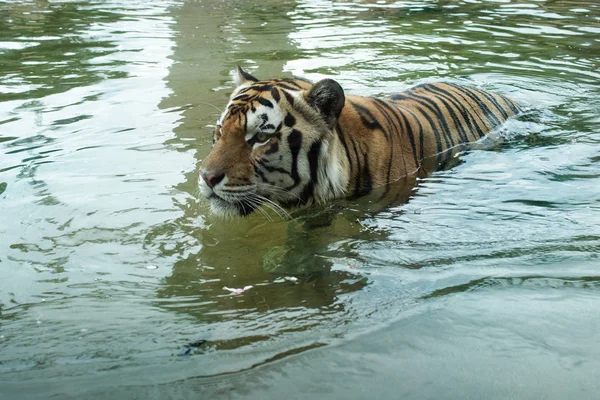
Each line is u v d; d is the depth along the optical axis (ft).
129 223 13.97
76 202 14.84
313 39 32.83
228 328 9.84
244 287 11.32
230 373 8.60
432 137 18.29
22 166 16.75
